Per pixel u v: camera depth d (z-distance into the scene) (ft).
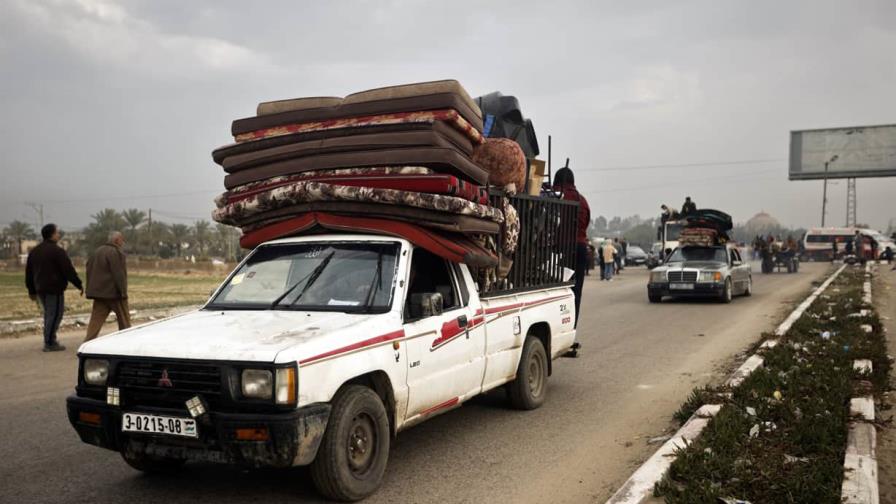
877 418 21.02
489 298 21.47
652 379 29.25
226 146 19.95
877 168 243.81
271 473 17.42
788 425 19.10
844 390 22.40
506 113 31.35
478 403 25.02
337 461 14.70
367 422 15.75
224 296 18.45
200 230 328.90
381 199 17.71
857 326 37.76
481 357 20.40
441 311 17.90
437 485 16.71
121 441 15.11
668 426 21.77
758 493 14.53
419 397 17.33
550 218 26.09
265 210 18.93
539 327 25.40
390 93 19.04
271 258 19.03
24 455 19.40
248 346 14.24
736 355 34.58
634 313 55.52
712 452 16.71
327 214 18.48
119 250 36.35
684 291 62.39
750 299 66.54
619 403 25.03
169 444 14.60
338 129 18.45
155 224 301.84
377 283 17.38
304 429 13.75
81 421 15.38
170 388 14.46
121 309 36.68
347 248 18.38
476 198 19.38
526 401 23.59
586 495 16.12
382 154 17.94
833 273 105.29
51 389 28.25
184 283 113.60
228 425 13.70
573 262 28.19
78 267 190.19
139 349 14.83
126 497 16.05
